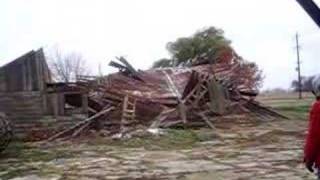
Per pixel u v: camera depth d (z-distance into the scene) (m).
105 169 12.59
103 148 17.19
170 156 14.70
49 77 23.78
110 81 24.95
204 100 26.19
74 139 20.06
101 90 23.69
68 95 22.94
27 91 21.16
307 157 5.82
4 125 15.88
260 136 19.78
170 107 24.08
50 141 19.72
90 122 21.83
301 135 19.94
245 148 16.25
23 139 20.45
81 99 22.64
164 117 23.16
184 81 26.45
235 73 30.16
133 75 26.58
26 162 14.25
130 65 27.00
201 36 58.12
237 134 20.62
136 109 23.61
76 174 11.99
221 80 28.64
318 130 5.72
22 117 21.02
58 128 21.36
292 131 21.66
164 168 12.45
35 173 12.34
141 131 20.64
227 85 28.94
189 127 23.12
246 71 31.00
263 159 13.58
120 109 23.00
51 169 12.86
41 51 21.47
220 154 14.86
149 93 24.61
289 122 26.72
